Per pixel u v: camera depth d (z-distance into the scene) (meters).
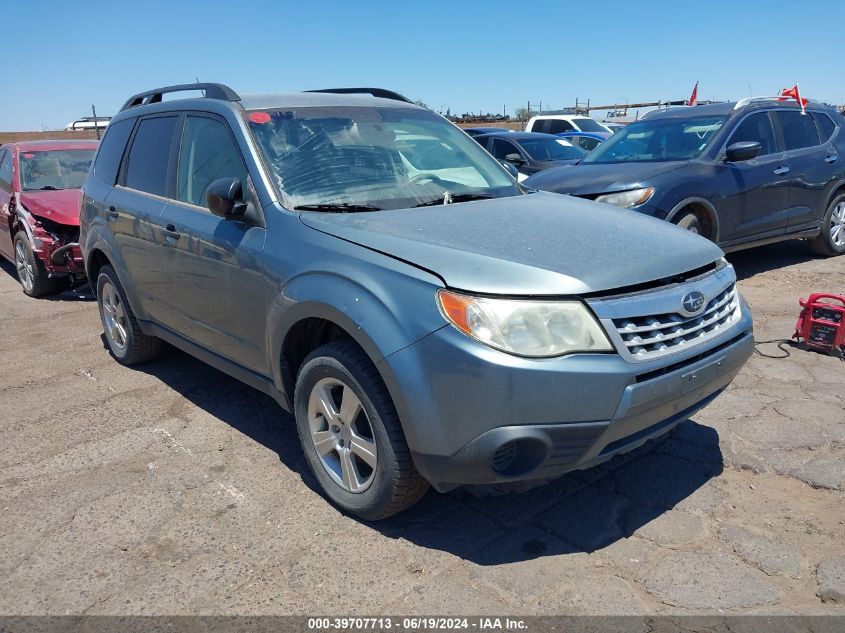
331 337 3.38
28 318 6.97
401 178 3.84
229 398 4.67
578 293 2.63
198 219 3.93
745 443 3.73
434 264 2.76
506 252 2.84
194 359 5.46
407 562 2.87
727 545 2.90
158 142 4.57
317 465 3.30
